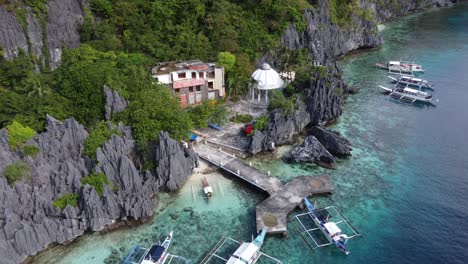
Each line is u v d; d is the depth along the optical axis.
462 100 103.94
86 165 62.12
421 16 196.38
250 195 67.44
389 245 57.06
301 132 87.44
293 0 121.69
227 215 63.12
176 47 99.12
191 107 89.00
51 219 56.38
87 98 72.12
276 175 72.62
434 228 59.97
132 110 69.31
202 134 82.75
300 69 101.44
